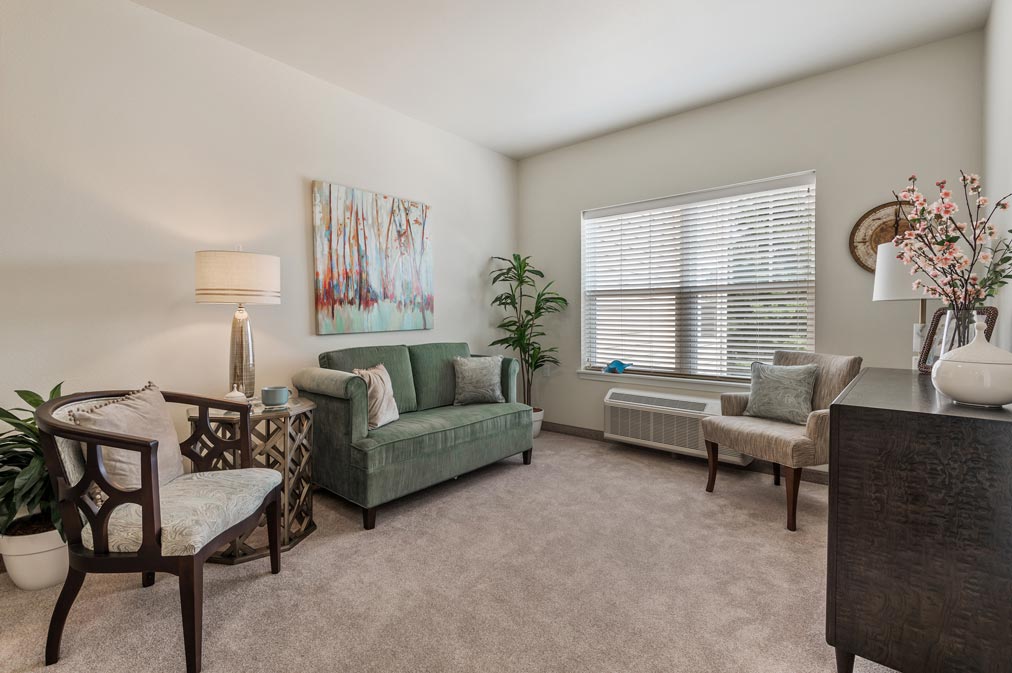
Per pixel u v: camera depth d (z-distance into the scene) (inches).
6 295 80.6
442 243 157.9
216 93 105.0
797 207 127.2
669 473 129.9
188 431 101.8
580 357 171.9
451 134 160.4
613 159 160.9
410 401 131.8
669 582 76.1
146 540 56.6
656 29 101.9
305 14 96.7
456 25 100.3
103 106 89.7
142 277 95.3
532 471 131.8
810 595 72.4
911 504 48.3
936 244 70.1
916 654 48.7
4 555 73.2
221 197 106.2
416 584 76.0
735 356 139.6
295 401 98.0
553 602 71.0
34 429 74.0
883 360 114.7
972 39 103.0
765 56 112.9
